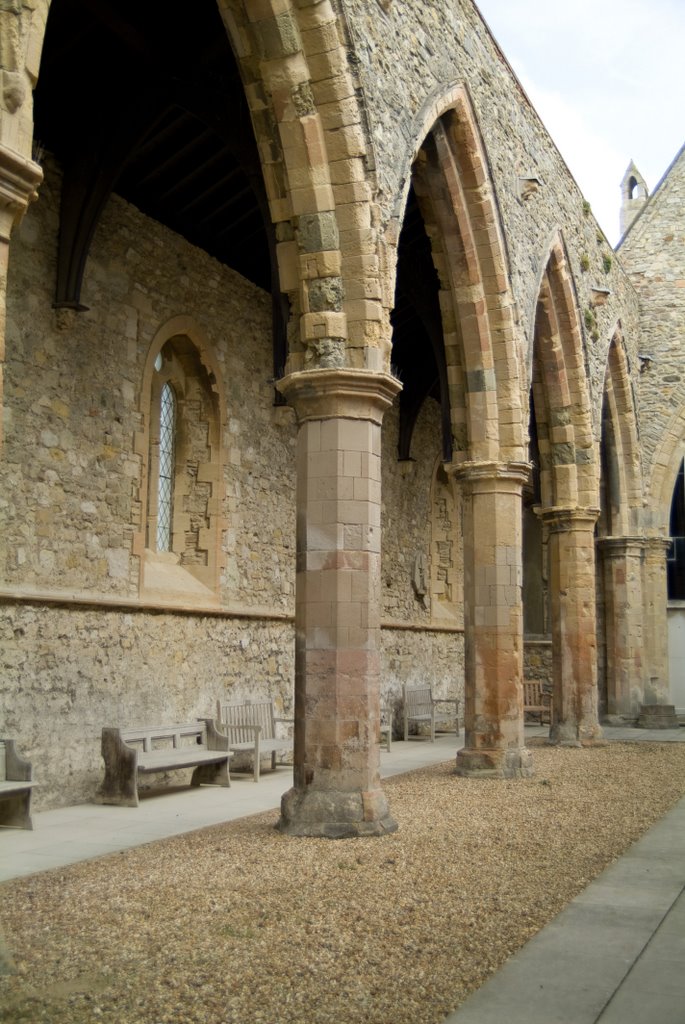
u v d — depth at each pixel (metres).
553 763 12.85
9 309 9.32
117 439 10.77
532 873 6.54
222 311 12.84
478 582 11.59
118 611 10.54
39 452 9.62
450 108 10.34
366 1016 3.99
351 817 7.61
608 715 19.81
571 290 15.04
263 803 9.55
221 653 12.39
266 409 13.81
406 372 17.83
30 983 4.33
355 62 7.98
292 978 4.42
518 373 11.78
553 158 14.66
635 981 4.43
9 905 5.59
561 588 15.52
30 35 4.93
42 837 7.77
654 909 5.67
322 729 7.77
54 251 9.90
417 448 18.83
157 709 11.07
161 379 12.16
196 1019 3.93
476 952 4.84
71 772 9.67
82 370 10.28
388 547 17.55
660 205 21.78
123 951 4.77
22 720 9.14
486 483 11.55
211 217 12.23
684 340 21.05
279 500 14.05
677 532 22.03
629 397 19.86
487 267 11.41
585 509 15.39
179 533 12.46
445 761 13.36
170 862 6.69
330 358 7.93
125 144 9.75
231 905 5.59
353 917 5.38
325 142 7.94
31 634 9.33
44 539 9.63
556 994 4.26
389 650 17.27
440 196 11.10
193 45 9.37
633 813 9.01
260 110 7.99
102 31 9.27
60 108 9.77
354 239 7.98
